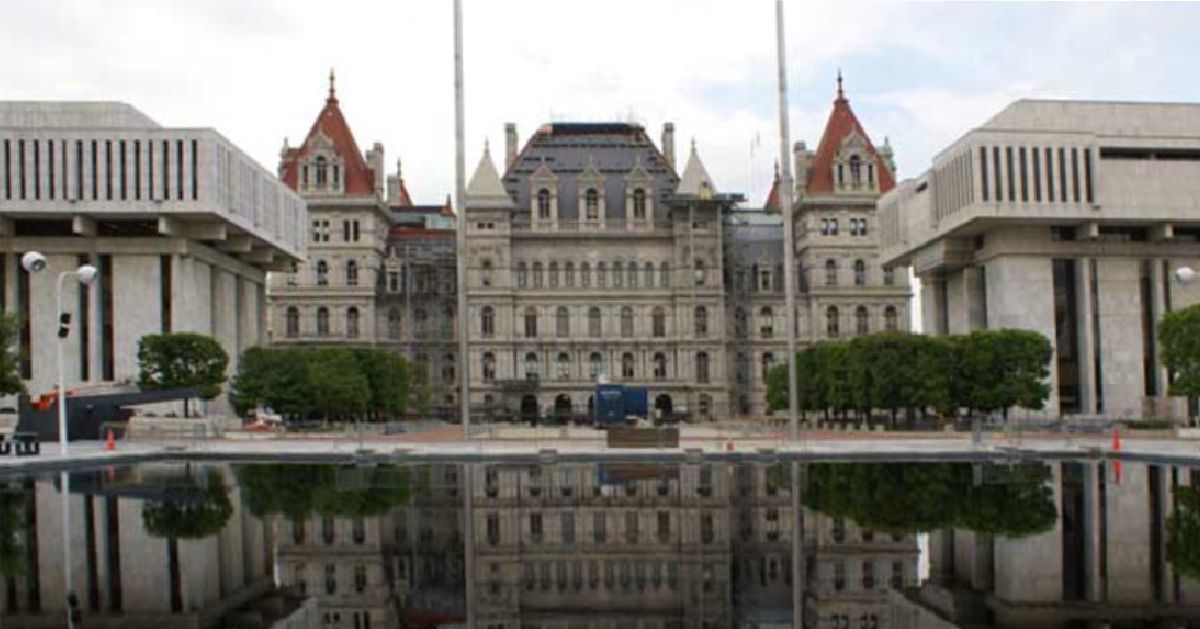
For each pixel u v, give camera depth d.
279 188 141.00
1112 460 70.94
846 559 35.94
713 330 167.75
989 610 29.06
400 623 28.28
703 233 168.38
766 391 157.25
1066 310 127.75
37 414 93.12
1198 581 32.41
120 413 99.31
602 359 169.12
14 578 34.00
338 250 167.62
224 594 31.86
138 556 37.16
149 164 116.56
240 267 141.00
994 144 119.88
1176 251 125.44
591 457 72.25
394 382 132.38
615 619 28.50
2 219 117.75
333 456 76.00
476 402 166.75
